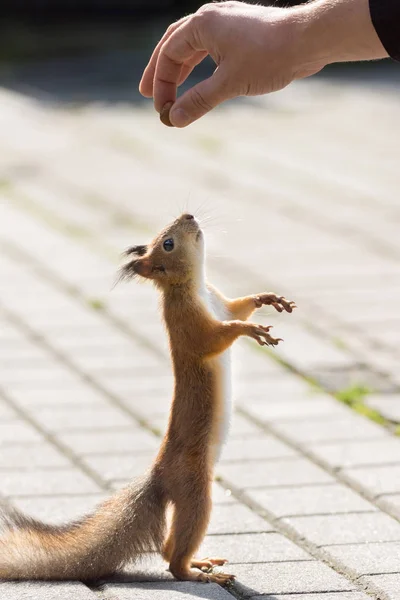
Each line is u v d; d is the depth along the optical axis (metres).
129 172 23.62
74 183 22.78
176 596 6.91
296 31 6.79
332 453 9.93
